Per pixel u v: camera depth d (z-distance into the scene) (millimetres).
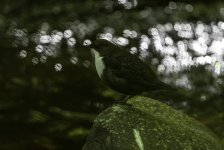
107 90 12094
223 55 12922
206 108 11273
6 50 13664
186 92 11695
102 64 6906
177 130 6887
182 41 13617
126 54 6922
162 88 6852
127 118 6777
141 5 15148
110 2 15305
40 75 12672
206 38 13688
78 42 13953
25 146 10609
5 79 12492
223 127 10523
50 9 15242
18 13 15258
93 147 6738
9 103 11711
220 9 14656
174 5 15031
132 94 7012
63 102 11781
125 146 6414
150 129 6676
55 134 10938
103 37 14070
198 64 12586
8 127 11117
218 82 11953
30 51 13617
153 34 14000
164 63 12789
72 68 12914
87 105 11672
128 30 14281
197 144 6762
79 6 15305
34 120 11273
